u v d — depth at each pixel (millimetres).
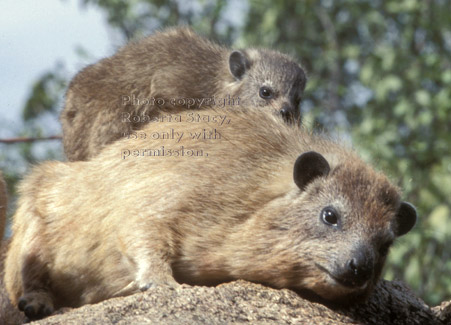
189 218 11633
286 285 11531
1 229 13672
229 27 31891
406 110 27078
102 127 15750
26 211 12961
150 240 11562
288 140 12438
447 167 25344
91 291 12383
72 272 12422
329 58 31281
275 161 12047
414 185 25547
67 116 16406
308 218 11352
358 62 32281
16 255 12945
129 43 17656
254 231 11477
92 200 12344
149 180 11891
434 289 24531
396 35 32406
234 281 11500
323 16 32500
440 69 29312
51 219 12711
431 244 24844
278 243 11359
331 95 30953
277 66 18125
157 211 11633
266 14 29953
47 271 12625
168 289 10820
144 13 31812
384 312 12898
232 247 11492
